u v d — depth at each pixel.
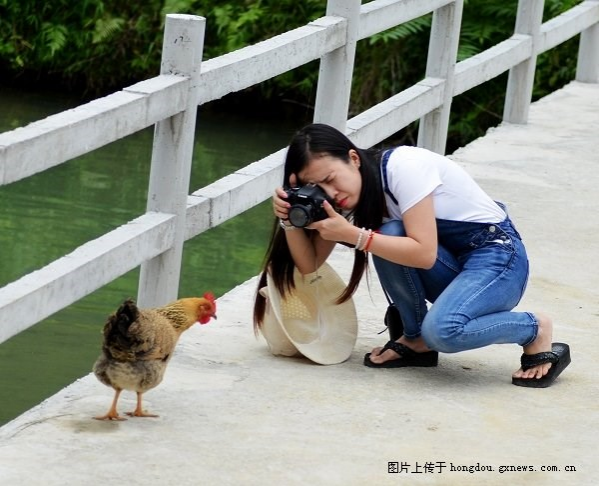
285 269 4.35
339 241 4.13
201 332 4.69
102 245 4.38
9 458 3.49
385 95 12.91
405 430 3.90
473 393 4.26
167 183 4.79
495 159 8.08
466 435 3.90
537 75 12.73
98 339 6.50
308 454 3.67
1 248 7.99
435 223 4.16
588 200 7.23
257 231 8.99
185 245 8.52
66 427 3.74
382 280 4.37
